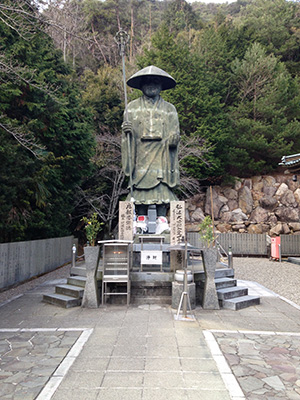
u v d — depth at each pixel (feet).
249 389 14.12
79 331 21.88
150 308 27.94
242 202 90.84
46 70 54.39
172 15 147.02
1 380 14.98
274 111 89.25
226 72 97.50
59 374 15.52
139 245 34.27
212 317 25.76
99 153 80.28
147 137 37.91
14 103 48.47
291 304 30.91
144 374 15.58
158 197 37.78
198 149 76.74
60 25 35.09
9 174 41.98
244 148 90.74
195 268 33.35
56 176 56.95
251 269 57.88
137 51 122.01
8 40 47.11
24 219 47.96
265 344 19.65
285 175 94.32
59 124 57.31
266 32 111.45
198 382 14.80
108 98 87.66
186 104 80.84
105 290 28.71
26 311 27.48
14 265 41.83
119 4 158.20
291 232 86.84
